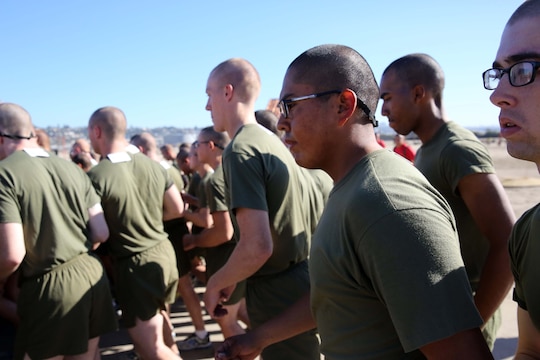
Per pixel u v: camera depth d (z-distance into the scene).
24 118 2.87
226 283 2.28
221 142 4.35
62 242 2.76
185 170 7.92
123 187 3.31
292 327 1.78
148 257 3.37
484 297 2.04
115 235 3.34
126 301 3.35
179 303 6.08
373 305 1.21
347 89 1.37
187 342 4.42
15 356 2.78
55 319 2.70
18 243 2.53
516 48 1.04
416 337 1.06
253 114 2.68
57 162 2.89
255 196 2.27
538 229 1.19
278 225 2.43
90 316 2.90
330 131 1.40
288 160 2.57
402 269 1.08
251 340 1.80
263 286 2.54
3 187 2.54
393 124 2.46
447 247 1.10
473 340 1.07
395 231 1.11
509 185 16.95
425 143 2.39
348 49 1.44
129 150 3.55
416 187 1.19
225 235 3.60
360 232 1.17
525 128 1.04
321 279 1.31
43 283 2.70
